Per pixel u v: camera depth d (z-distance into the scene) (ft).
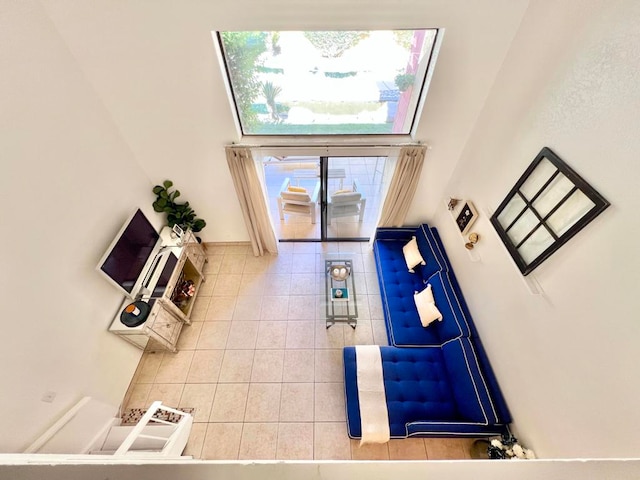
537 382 7.66
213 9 7.91
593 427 6.12
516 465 1.63
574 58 6.63
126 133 10.53
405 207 13.58
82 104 8.77
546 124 7.43
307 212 15.94
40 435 7.43
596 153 6.09
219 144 11.17
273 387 11.09
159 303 10.66
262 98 10.68
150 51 8.66
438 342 11.12
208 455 9.68
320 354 11.96
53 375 7.84
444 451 9.68
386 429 9.11
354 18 8.19
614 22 5.75
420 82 10.36
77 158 8.66
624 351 5.52
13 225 6.96
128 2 7.73
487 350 9.89
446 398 9.84
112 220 10.05
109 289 9.96
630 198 5.42
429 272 12.58
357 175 15.58
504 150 9.11
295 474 1.56
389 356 10.70
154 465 1.45
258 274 14.64
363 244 15.99
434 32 9.08
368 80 10.36
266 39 9.25
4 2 6.66
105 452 8.88
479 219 10.40
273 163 17.78
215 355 11.91
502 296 9.11
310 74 10.19
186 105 10.00
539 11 7.63
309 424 10.25
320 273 14.71
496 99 9.48
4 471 1.37
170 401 10.75
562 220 6.86
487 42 8.73
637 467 1.73
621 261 5.57
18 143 7.09
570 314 6.69
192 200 13.26
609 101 5.84
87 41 8.25
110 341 10.02
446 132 11.02
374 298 13.76
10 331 6.82
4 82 6.77
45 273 7.70
